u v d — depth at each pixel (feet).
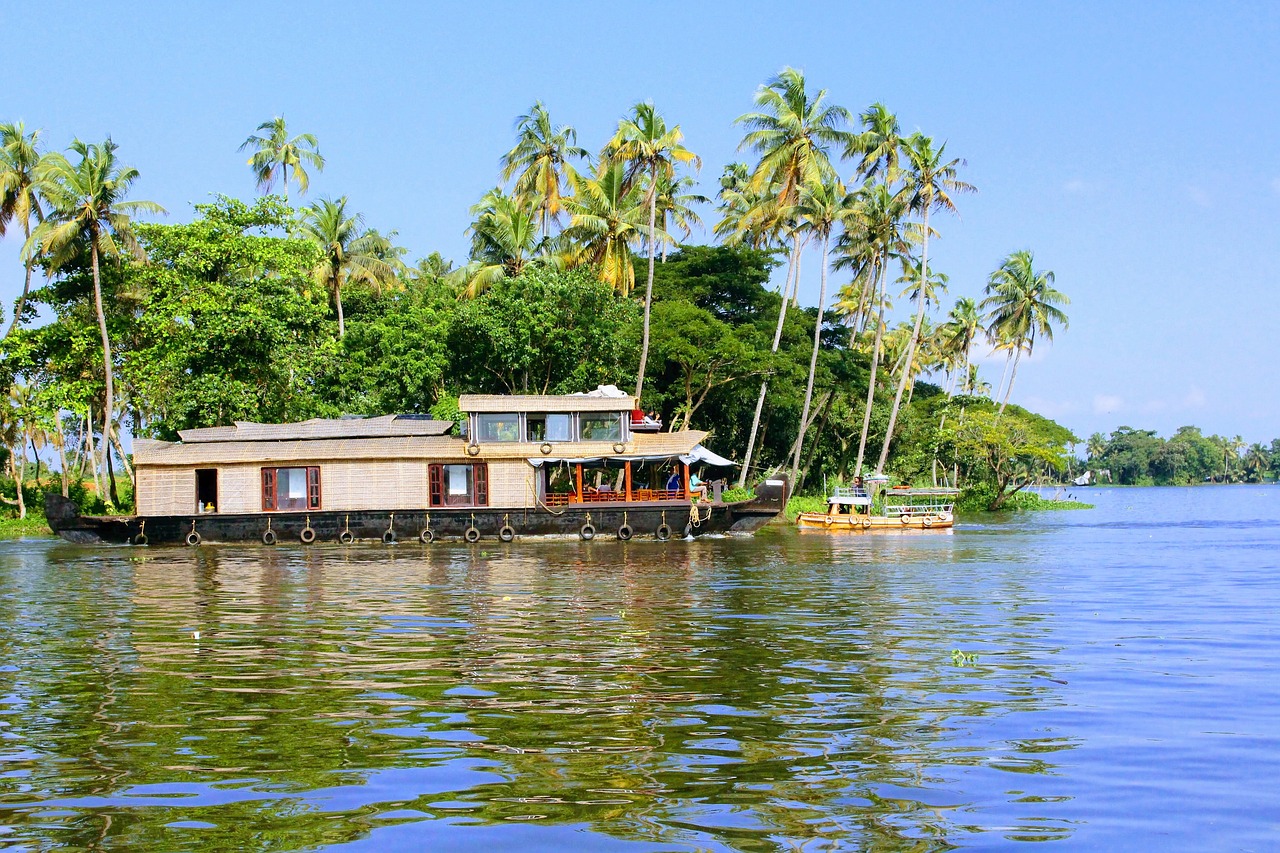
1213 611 62.90
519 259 166.61
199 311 144.36
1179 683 41.52
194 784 29.09
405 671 44.21
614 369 155.33
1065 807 27.14
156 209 144.87
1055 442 274.77
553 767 30.42
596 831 25.41
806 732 34.12
